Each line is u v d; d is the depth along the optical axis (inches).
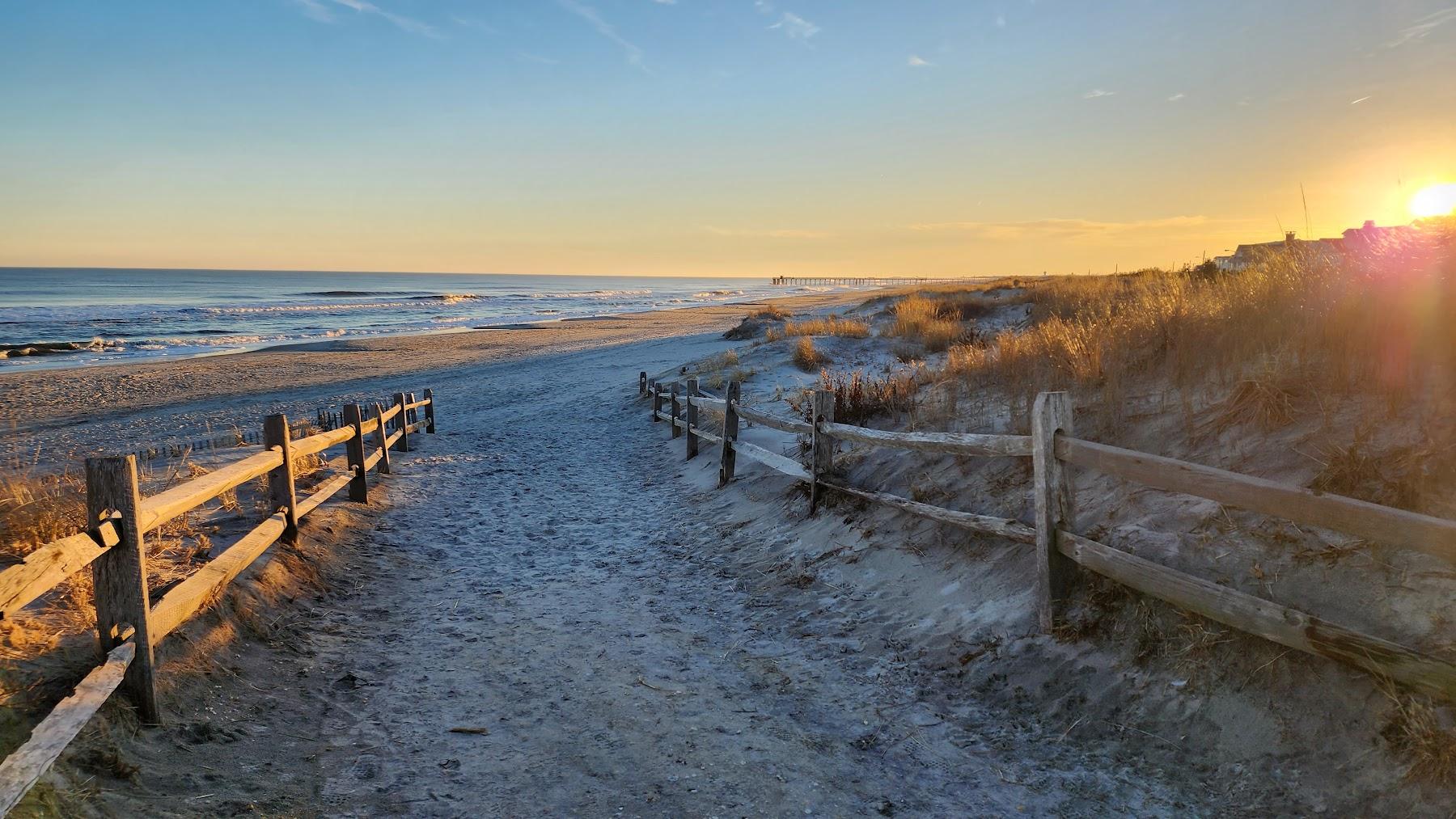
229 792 128.5
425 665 195.3
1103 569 165.6
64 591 167.6
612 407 735.7
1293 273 284.2
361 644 206.7
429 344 1579.7
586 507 383.9
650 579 273.9
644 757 151.1
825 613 227.5
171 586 186.1
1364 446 167.9
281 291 5634.8
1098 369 283.1
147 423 742.5
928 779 144.3
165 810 119.0
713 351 1154.0
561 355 1296.8
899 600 221.3
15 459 463.2
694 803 135.4
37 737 109.7
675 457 490.0
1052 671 168.9
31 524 210.2
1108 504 199.6
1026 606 189.9
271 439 243.8
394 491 391.9
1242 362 237.0
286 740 151.3
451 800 134.7
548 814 131.2
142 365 1259.8
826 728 164.1
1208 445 202.5
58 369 1213.7
